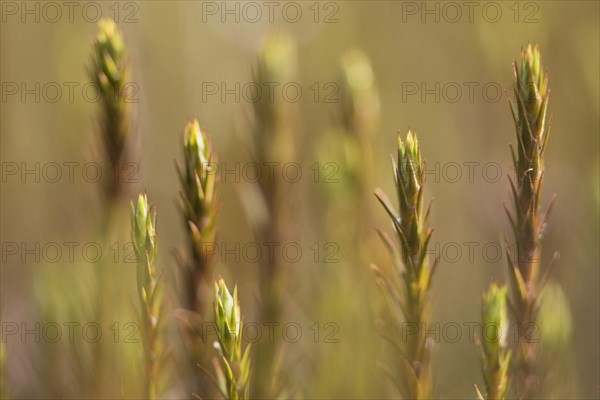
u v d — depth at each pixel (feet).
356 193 0.64
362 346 0.64
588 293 0.69
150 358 0.57
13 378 0.66
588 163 0.75
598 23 0.76
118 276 0.62
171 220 0.80
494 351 0.55
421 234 0.55
